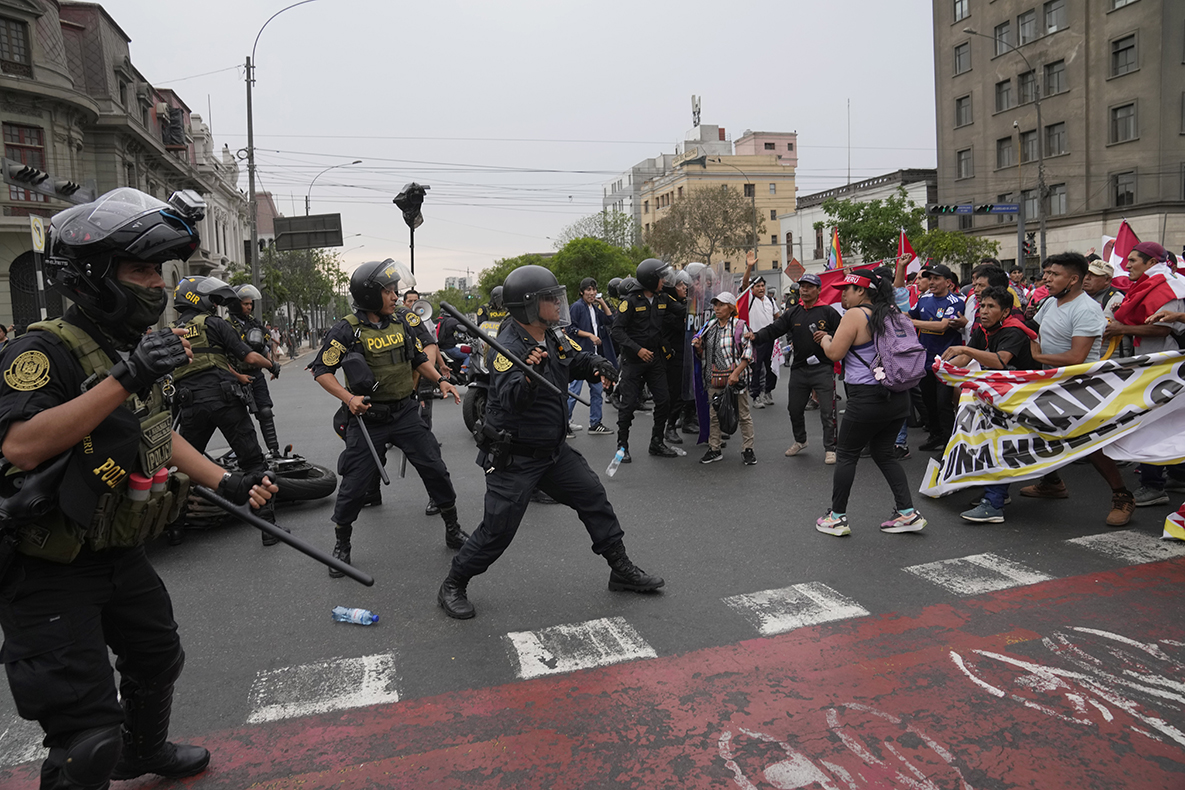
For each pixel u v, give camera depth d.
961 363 6.13
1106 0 36.66
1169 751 2.80
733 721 3.09
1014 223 42.03
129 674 2.65
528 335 4.15
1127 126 36.47
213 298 6.20
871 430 5.27
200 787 2.77
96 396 2.04
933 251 36.25
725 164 76.81
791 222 60.41
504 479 4.14
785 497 6.58
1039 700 3.17
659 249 55.00
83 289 2.20
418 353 5.30
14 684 2.21
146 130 33.62
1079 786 2.62
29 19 27.05
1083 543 5.05
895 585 4.46
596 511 4.41
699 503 6.47
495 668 3.61
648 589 4.47
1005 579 4.48
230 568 5.17
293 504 6.82
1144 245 6.00
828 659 3.59
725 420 7.77
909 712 3.11
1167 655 3.51
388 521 6.27
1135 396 5.29
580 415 12.16
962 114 45.00
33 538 2.15
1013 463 5.54
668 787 2.68
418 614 4.29
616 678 3.47
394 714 3.23
